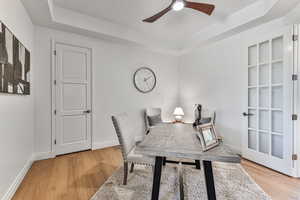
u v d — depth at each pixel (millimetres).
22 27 2141
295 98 2258
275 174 2328
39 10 2309
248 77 2887
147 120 3943
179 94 4715
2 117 1577
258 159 2680
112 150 3377
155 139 1553
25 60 2199
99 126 3498
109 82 3623
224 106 3439
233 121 3238
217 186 1986
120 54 3777
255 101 2785
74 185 2021
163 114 4512
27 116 2371
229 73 3338
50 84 2918
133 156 1973
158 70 4402
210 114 3465
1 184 1569
